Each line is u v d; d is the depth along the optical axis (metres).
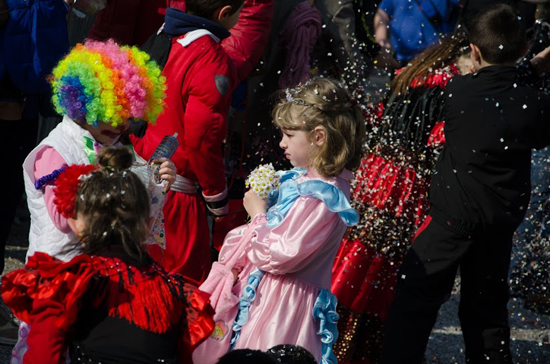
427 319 5.36
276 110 4.56
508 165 5.19
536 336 6.97
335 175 4.46
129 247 3.28
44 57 5.55
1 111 5.55
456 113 5.24
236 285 4.45
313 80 4.59
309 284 4.36
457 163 5.25
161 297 3.30
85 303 3.21
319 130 4.40
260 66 6.57
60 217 3.76
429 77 5.64
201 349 4.23
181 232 5.32
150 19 6.40
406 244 5.73
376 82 7.69
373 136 5.75
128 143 4.68
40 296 3.17
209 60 5.20
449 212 5.26
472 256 5.38
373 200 5.71
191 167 5.28
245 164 6.66
